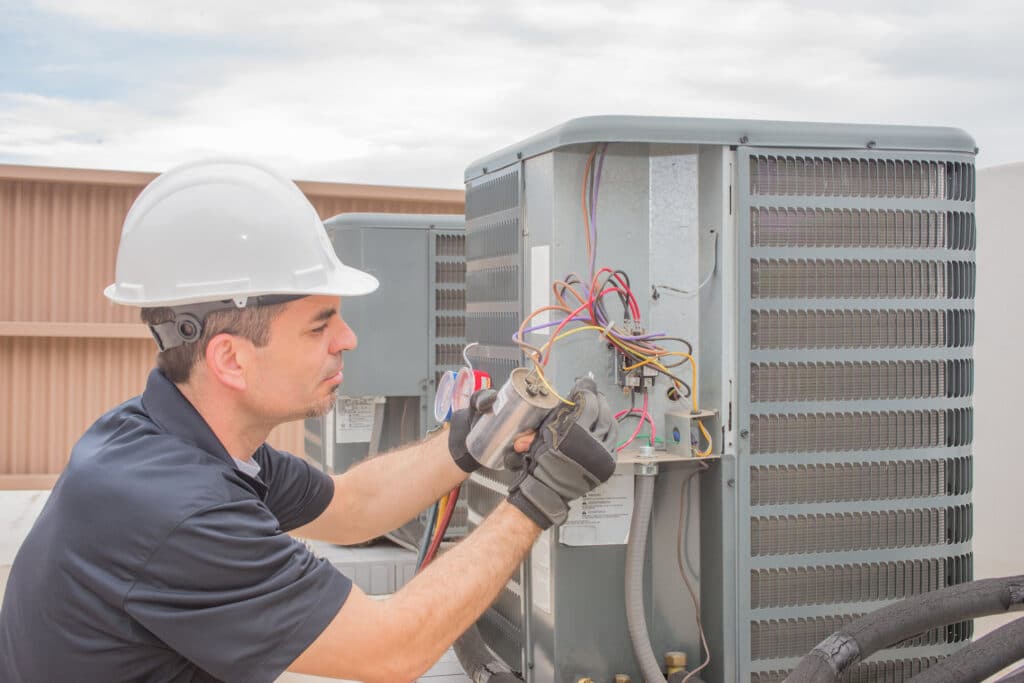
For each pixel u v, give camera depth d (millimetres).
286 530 1636
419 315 3115
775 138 1807
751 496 1832
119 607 1119
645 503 1796
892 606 1702
